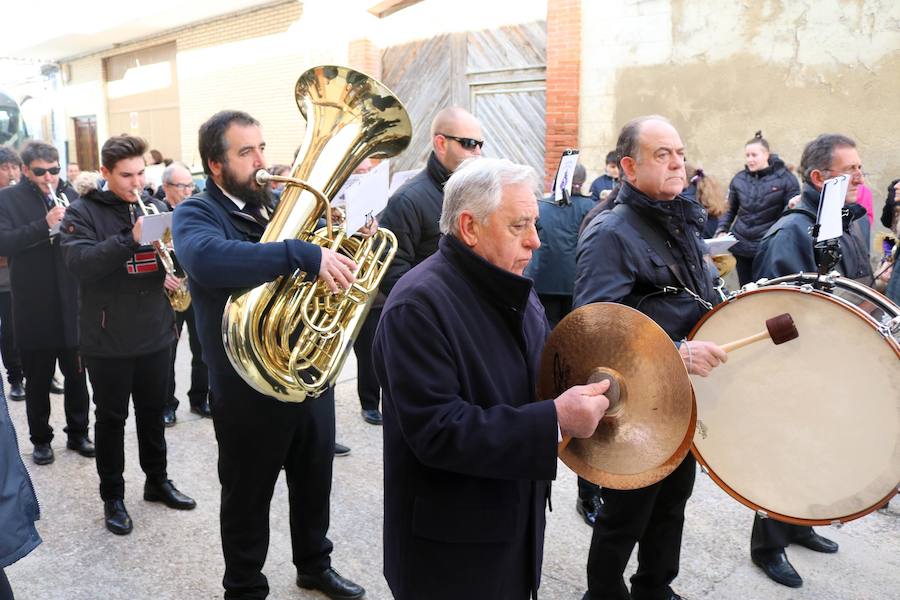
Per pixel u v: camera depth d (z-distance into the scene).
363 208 2.39
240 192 2.45
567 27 7.30
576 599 2.84
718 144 6.52
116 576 2.96
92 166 16.67
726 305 2.17
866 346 1.94
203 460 4.08
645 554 2.54
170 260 3.31
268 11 10.61
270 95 10.82
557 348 1.81
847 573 3.02
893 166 5.64
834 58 5.82
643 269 2.28
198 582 2.93
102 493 3.32
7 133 12.06
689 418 1.61
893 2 5.50
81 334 3.23
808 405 2.04
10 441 1.86
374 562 3.07
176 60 13.08
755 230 5.82
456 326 1.68
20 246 3.78
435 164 3.91
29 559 3.07
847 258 2.98
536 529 1.82
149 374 3.37
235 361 2.20
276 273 2.14
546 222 4.45
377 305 4.28
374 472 3.92
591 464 1.75
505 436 1.57
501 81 8.19
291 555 3.12
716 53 6.43
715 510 3.54
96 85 15.81
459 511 1.71
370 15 9.22
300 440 2.64
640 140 2.29
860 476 1.98
